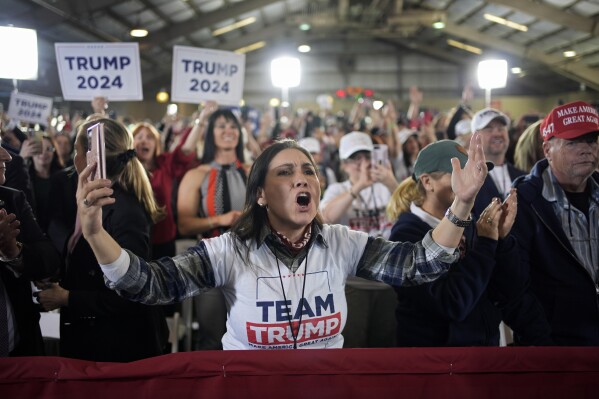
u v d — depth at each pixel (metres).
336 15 24.45
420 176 2.13
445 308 1.91
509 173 3.41
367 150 3.62
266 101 30.69
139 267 1.54
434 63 30.81
